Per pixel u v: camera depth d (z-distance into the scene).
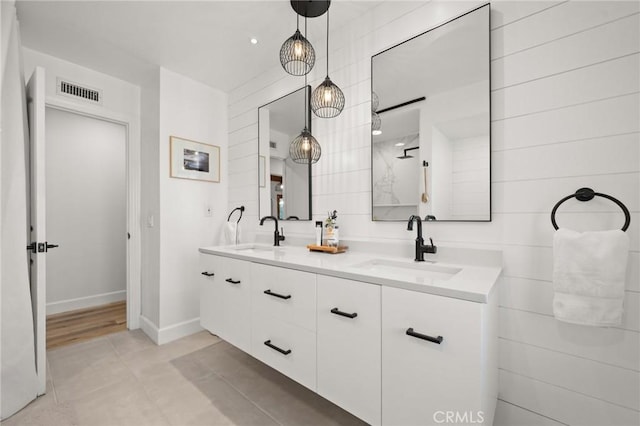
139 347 2.39
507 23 1.36
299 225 2.32
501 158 1.37
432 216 1.58
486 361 0.97
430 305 0.98
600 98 1.15
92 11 1.85
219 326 1.93
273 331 1.54
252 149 2.75
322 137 2.14
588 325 1.06
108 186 3.61
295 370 1.42
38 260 1.73
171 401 1.68
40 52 2.32
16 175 1.63
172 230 2.58
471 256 1.43
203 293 2.10
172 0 1.76
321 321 1.31
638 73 1.08
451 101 1.52
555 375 1.23
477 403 0.89
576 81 1.20
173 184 2.60
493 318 1.12
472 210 1.45
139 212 2.85
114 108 2.71
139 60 2.44
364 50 1.90
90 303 3.44
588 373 1.17
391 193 1.76
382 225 1.81
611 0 1.13
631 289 1.09
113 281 3.64
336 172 2.06
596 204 1.15
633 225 1.08
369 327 1.14
